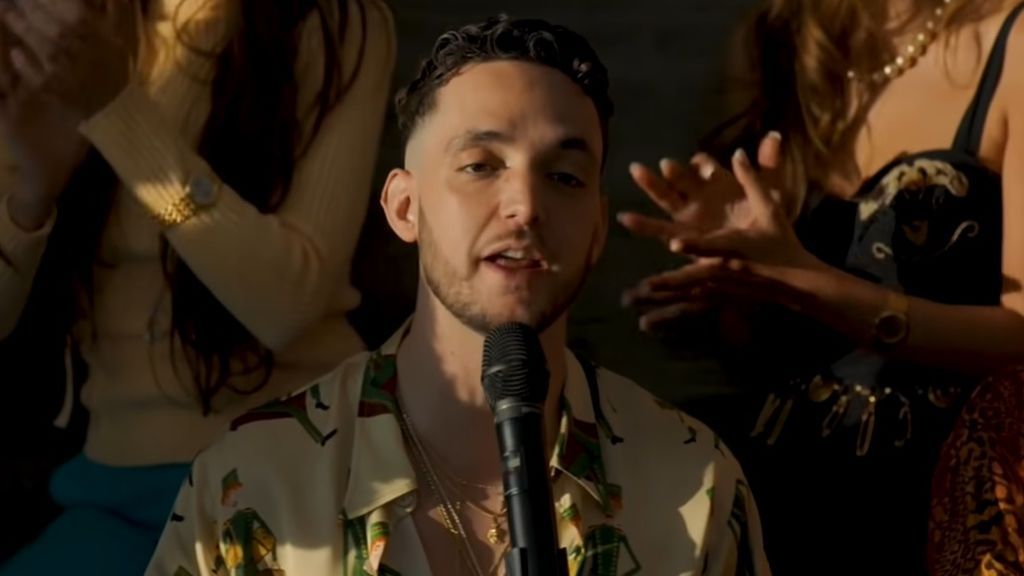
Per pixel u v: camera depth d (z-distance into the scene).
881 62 6.95
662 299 6.67
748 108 7.38
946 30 6.83
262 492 5.13
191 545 5.23
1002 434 5.88
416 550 5.00
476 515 5.05
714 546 5.21
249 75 6.56
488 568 5.02
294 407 5.27
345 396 5.25
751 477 6.89
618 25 9.25
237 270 6.38
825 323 6.62
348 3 6.75
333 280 6.63
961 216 6.73
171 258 6.52
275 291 6.45
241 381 6.65
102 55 6.29
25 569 6.54
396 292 8.41
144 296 6.61
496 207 4.84
